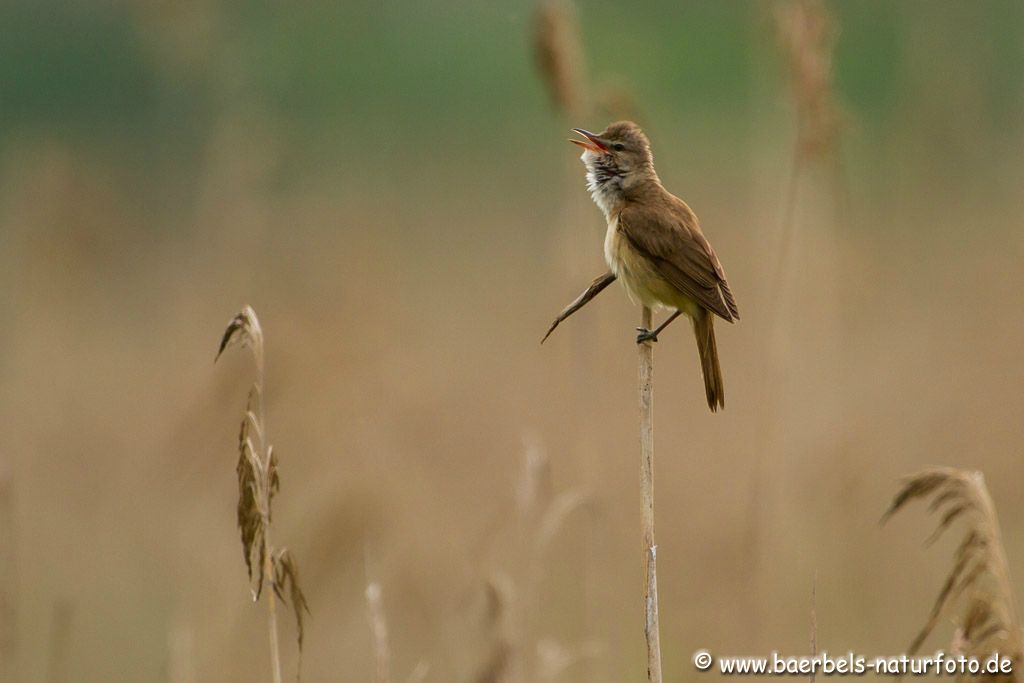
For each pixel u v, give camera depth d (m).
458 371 17.33
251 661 11.58
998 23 22.83
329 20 29.80
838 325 14.48
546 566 11.99
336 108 29.91
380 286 16.92
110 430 15.10
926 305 18.27
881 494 14.20
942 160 18.62
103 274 20.00
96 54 29.08
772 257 15.45
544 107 28.81
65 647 12.12
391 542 12.05
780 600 12.19
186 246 24.03
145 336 19.08
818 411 13.59
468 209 27.16
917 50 17.64
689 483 14.69
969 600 6.29
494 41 31.45
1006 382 15.91
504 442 14.73
